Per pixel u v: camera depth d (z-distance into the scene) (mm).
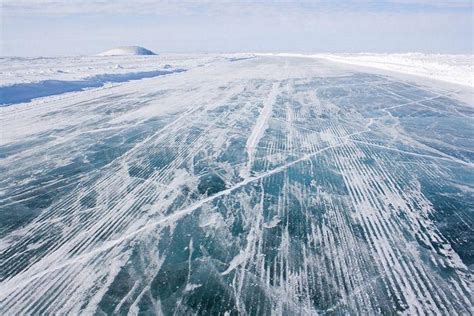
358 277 3160
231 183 5141
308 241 3707
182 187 5016
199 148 6688
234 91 13352
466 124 8570
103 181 5262
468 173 5598
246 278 3127
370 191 4918
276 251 3527
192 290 2979
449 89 13688
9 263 3402
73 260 3430
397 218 4203
